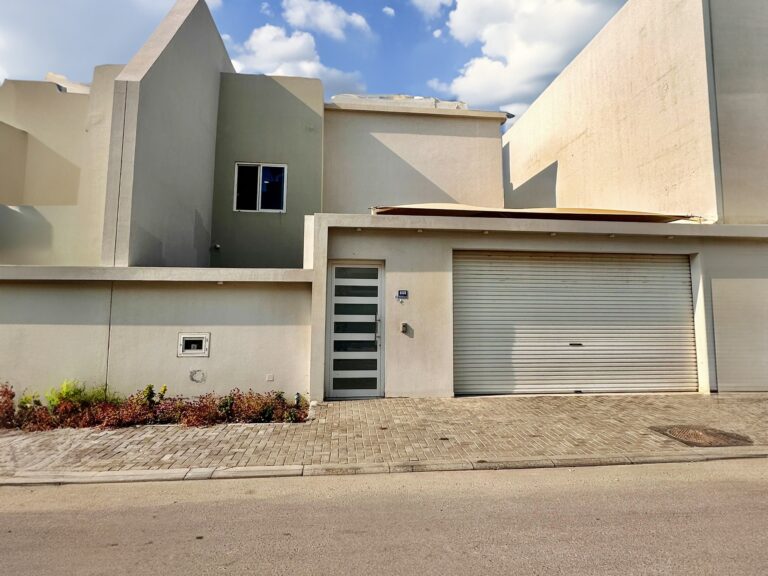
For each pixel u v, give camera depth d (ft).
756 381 28.94
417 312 27.14
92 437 19.83
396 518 12.95
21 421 21.40
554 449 18.45
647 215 28.78
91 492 14.96
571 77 45.75
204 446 18.72
